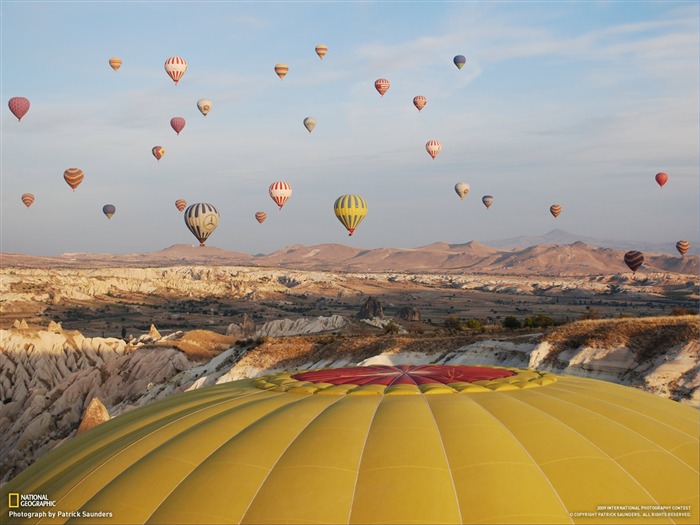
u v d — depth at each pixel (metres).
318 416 16.89
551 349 61.19
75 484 15.80
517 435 15.59
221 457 15.19
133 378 85.69
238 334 131.25
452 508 13.45
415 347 73.19
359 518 13.28
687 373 49.94
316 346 82.38
